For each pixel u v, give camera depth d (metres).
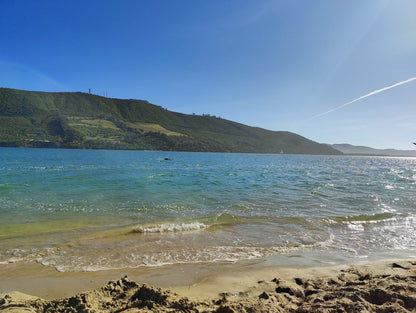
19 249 5.48
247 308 3.04
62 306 3.07
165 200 11.37
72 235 6.50
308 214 9.37
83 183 15.84
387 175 29.05
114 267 4.75
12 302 3.12
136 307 3.08
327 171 33.50
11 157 47.69
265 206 10.54
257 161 64.31
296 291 3.72
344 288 3.62
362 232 7.47
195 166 38.78
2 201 10.20
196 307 3.10
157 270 4.66
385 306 3.01
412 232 7.57
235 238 6.65
